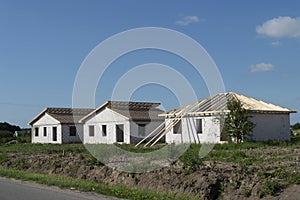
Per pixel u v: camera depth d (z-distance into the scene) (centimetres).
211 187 1211
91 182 1486
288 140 3522
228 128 3139
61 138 4688
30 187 1397
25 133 7188
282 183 1140
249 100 3572
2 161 2231
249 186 1160
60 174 1756
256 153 2194
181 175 1337
